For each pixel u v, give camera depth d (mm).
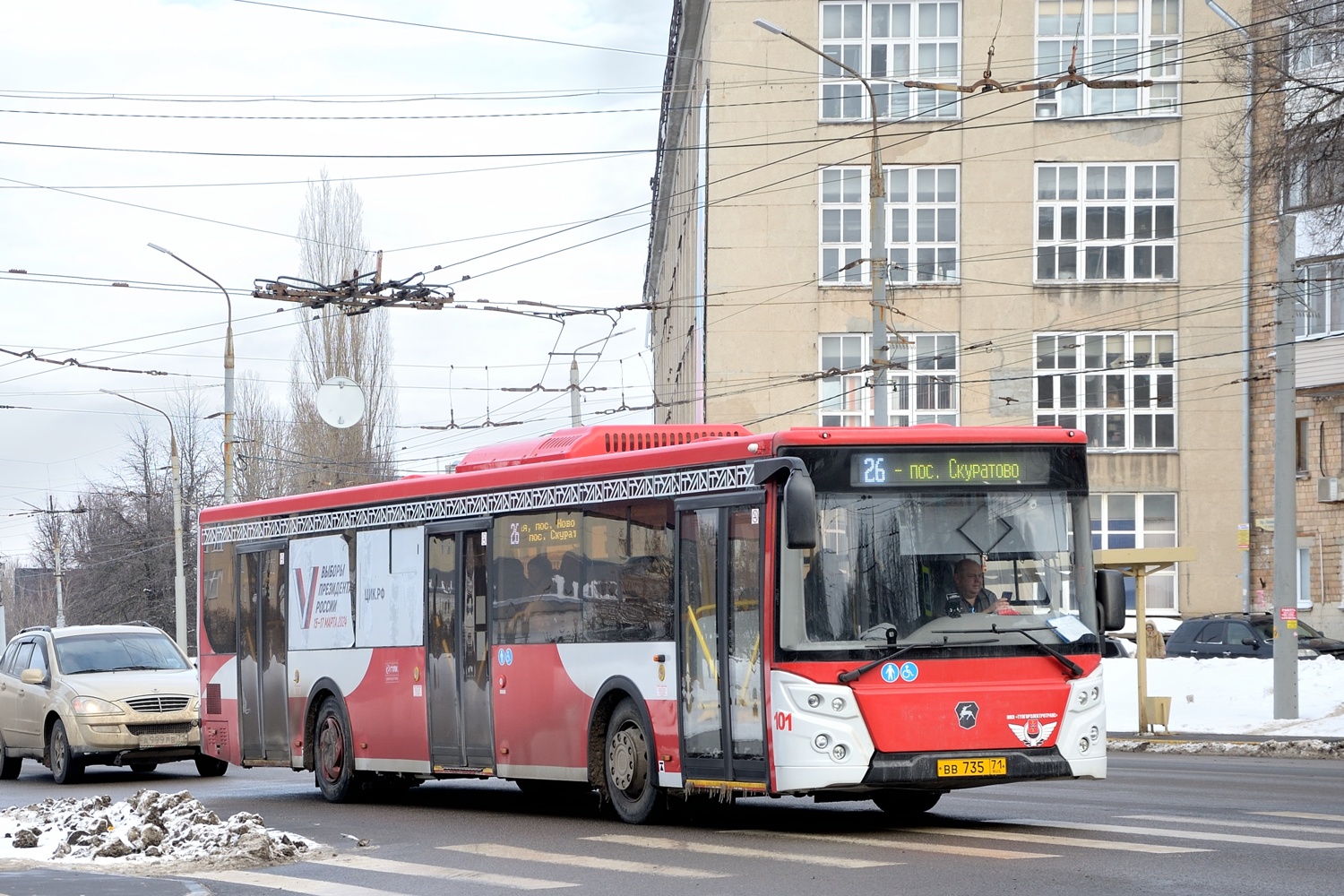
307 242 54500
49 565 93375
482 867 11031
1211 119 46000
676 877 10078
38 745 23219
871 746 11641
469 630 15742
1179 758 22641
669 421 63344
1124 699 31766
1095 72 46250
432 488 16469
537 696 14695
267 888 10297
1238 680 31828
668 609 13141
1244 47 24078
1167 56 46219
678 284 58000
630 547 13672
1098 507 46250
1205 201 46188
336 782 17734
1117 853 10469
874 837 11930
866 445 12133
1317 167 23391
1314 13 23188
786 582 11844
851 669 11703
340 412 38375
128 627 24812
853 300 46281
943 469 12219
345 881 10562
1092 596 12344
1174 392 46312
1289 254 27234
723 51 46406
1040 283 46344
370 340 54594
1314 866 9648
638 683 13461
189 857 11719
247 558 19797
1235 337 46031
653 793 13305
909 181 46531
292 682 18688
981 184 46375
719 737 12477
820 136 46375
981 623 11984
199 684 21281
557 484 14656
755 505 12203
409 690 16609
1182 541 45938
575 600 14281
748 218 46406
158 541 78938
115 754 22344
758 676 11992
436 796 18141
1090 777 12062
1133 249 46469
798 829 12734
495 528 15477
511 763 15039
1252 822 12367
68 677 23094
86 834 12414
